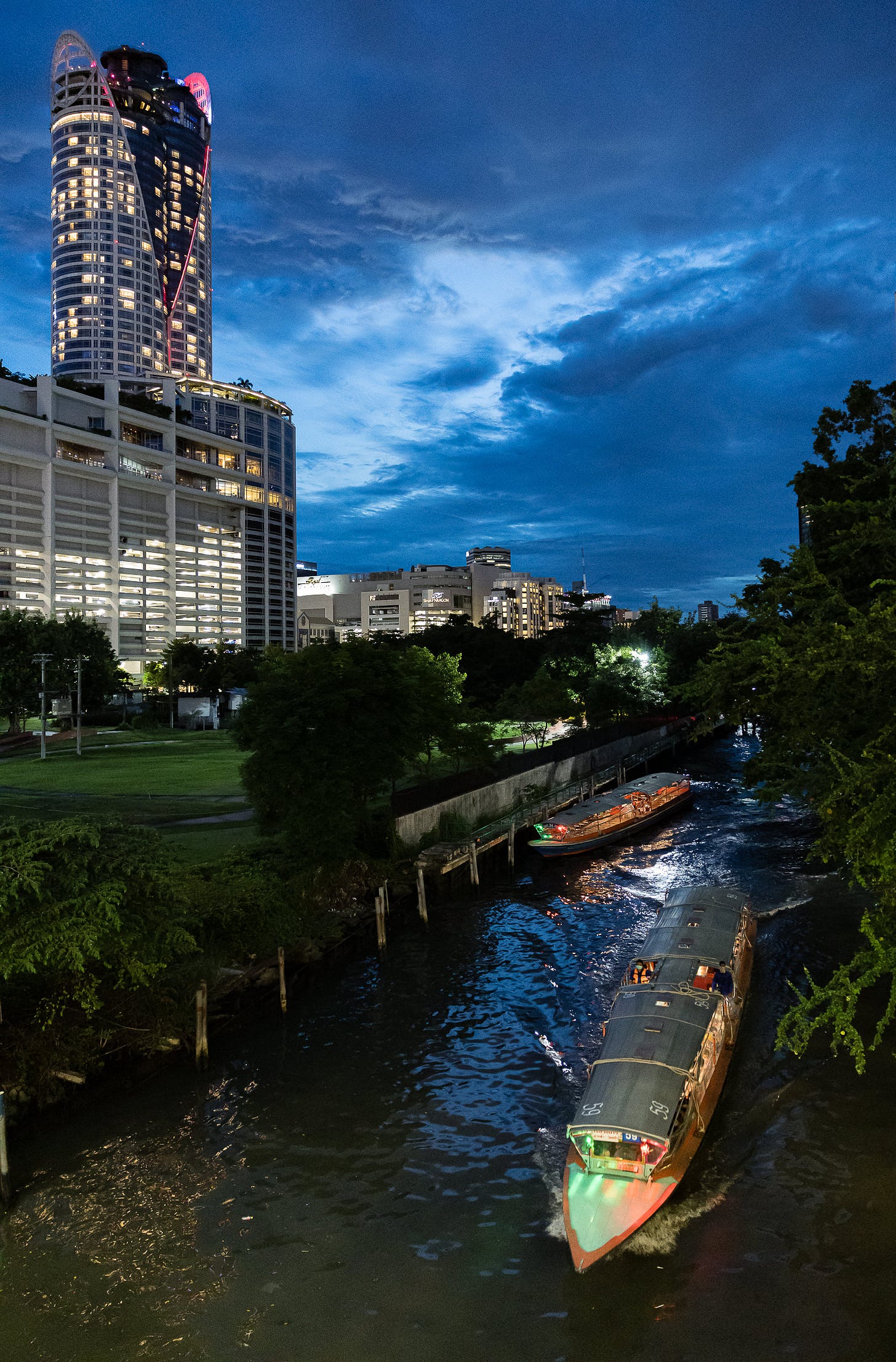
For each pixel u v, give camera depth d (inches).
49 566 6771.7
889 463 866.8
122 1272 635.5
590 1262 624.1
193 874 1191.6
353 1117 843.4
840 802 674.2
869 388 1280.8
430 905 1552.7
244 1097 883.4
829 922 1341.0
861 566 904.3
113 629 7332.7
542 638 5615.2
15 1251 658.8
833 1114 809.5
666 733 3491.6
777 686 699.4
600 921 1423.5
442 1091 892.0
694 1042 812.6
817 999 519.5
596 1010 1074.1
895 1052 921.5
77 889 773.9
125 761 2851.9
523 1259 640.4
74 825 831.7
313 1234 673.0
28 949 730.2
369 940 1359.5
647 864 1769.2
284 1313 593.6
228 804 1968.5
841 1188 699.4
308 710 1396.4
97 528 7224.4
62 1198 719.1
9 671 3440.0
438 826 1814.7
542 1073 924.0
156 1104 871.7
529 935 1369.3
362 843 1563.7
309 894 1359.5
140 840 880.9
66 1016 880.9
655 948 1037.8
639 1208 664.4
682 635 4311.0
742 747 3757.4
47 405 6840.6
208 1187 734.5
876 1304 579.8
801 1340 554.6
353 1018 1075.9
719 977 970.7
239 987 1074.7
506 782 2172.7
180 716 4613.7
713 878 1640.0
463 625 5585.6
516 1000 1117.1
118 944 813.9
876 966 501.0
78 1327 585.0
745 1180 716.7
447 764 2438.5
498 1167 757.3
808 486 1327.5
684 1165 709.3
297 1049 992.9
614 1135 693.3
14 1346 569.9
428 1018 1070.4
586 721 3676.2
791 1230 655.1
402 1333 572.7
